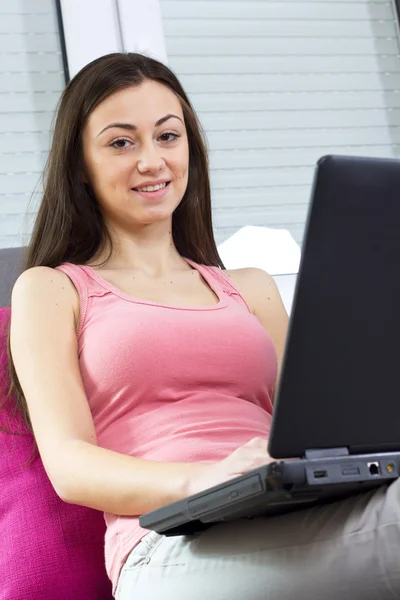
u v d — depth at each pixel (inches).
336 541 53.4
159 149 85.3
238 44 153.9
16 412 81.8
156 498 65.0
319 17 158.4
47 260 86.9
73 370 77.2
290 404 52.6
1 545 77.2
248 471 56.5
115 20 145.6
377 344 54.1
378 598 52.6
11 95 143.5
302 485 50.5
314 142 154.0
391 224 53.4
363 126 157.0
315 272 52.3
